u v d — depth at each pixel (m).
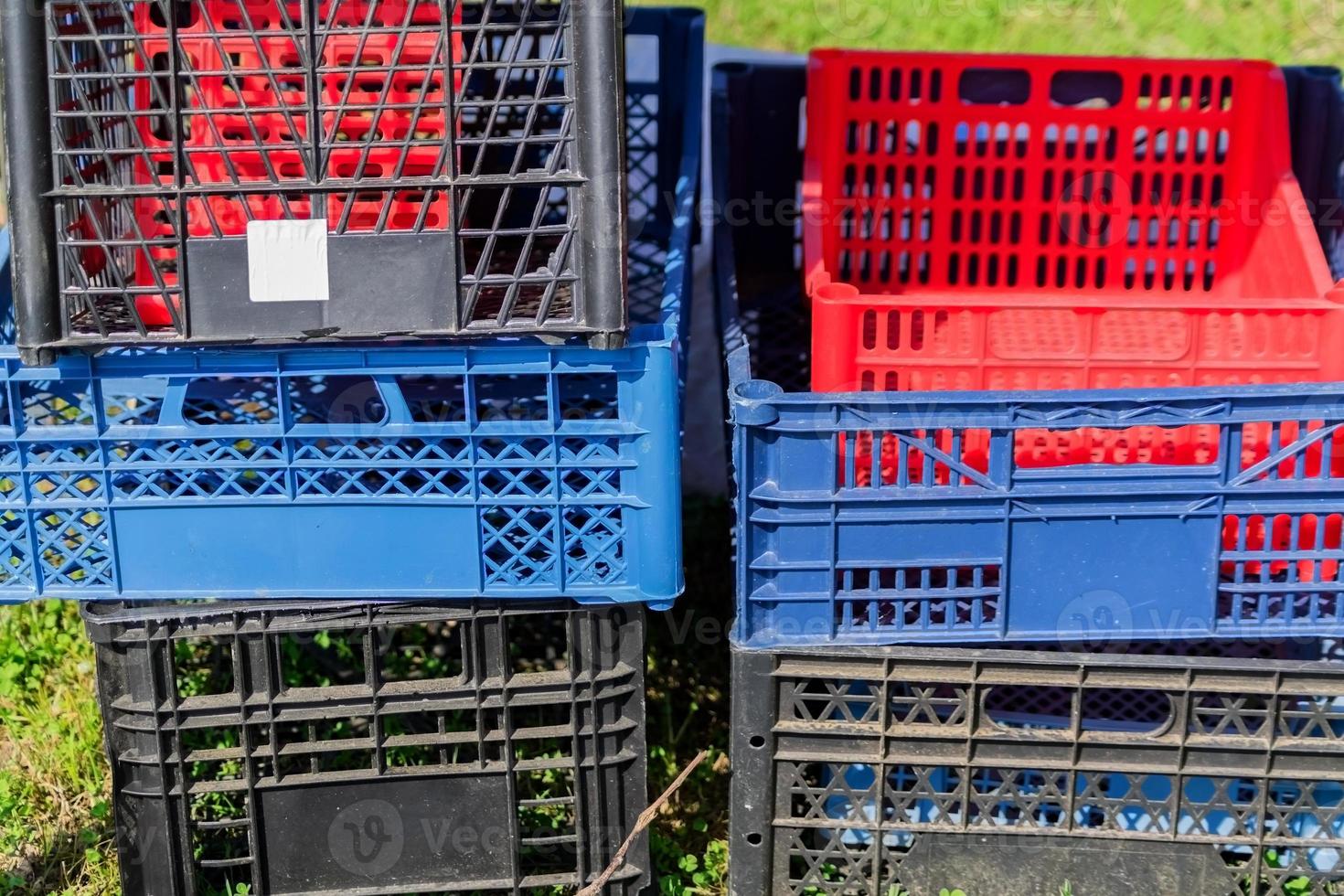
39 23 1.00
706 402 1.77
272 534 1.09
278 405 1.07
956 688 1.14
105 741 1.13
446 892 1.21
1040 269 1.56
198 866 1.17
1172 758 1.12
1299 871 1.14
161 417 1.07
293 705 1.13
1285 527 1.15
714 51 2.26
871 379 1.15
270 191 1.02
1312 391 1.05
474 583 1.09
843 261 1.54
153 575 1.09
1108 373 1.15
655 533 1.08
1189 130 1.45
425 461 1.07
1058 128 1.46
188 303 1.03
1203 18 2.36
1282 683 1.10
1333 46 2.29
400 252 1.02
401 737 1.14
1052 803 1.21
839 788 1.14
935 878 1.15
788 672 1.11
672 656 1.45
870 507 1.08
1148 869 1.14
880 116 1.45
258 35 1.01
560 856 1.21
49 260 1.02
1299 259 1.33
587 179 1.02
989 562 1.09
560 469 1.07
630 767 1.16
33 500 1.08
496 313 1.12
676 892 1.21
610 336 1.03
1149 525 1.08
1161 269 1.48
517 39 1.01
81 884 1.23
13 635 1.44
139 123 1.18
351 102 1.15
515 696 1.13
